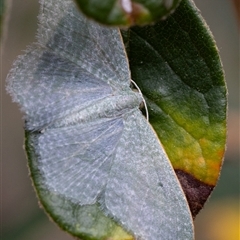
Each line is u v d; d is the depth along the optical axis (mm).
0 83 186
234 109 166
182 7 113
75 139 114
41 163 111
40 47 114
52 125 113
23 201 189
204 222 153
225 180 151
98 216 112
